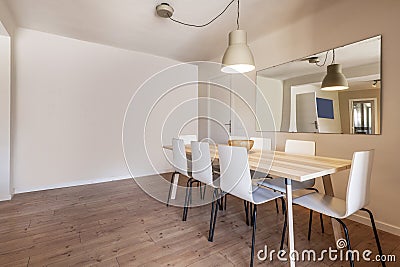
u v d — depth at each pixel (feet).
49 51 10.33
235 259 5.07
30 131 10.02
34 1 7.48
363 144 6.86
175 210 7.97
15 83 9.58
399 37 5.99
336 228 5.47
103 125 11.95
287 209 4.48
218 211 7.84
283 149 9.52
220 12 8.14
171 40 10.97
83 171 11.44
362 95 6.83
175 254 5.24
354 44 6.99
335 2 7.39
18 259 5.00
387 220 6.36
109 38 10.77
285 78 9.37
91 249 5.42
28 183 10.07
